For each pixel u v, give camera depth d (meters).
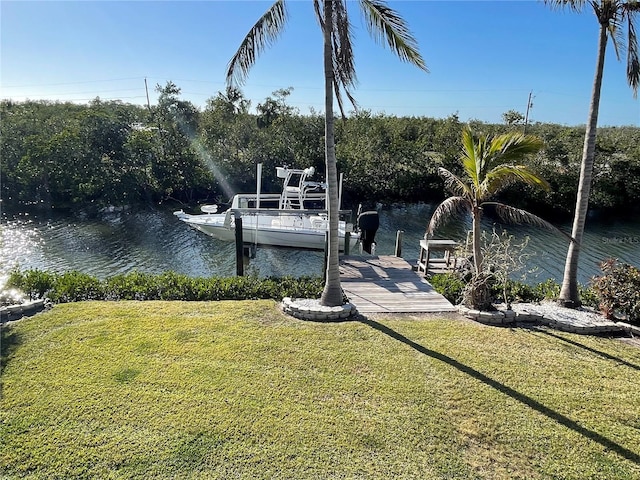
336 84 6.53
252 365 5.19
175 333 6.03
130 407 4.26
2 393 4.43
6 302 6.93
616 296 6.73
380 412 4.31
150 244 16.02
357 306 7.43
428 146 30.17
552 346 5.96
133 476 3.38
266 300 7.69
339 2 5.98
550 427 4.13
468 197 6.85
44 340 5.68
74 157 22.52
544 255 15.74
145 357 5.30
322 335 6.12
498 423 4.17
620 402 4.60
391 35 6.11
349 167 26.11
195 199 25.50
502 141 6.48
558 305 7.39
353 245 13.32
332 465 3.56
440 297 7.96
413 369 5.18
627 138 28.31
